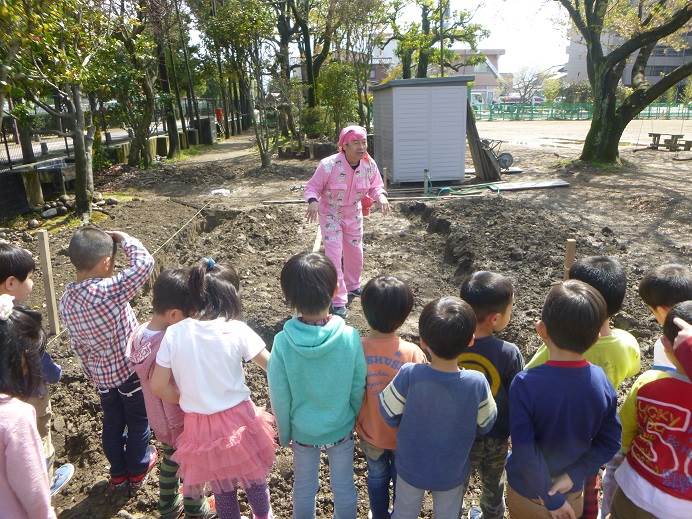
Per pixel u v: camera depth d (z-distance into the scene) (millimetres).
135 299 5855
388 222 9203
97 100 15820
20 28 7207
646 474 2109
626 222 8508
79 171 9734
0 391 1892
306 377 2488
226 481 2529
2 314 1928
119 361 3027
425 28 25188
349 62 22844
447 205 9289
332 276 2535
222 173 15062
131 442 3189
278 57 20219
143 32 16547
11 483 1803
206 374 2467
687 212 8953
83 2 9570
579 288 2145
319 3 24000
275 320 5164
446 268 6996
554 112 51812
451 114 12812
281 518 3143
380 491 2760
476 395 2268
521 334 4766
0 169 11211
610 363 2562
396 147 12953
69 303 2918
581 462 2160
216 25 15195
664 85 14031
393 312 2541
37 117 14109
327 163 5320
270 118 26375
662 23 14375
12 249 2840
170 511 3016
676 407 2018
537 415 2123
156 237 7855
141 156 16547
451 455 2322
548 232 7539
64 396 4102
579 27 15227
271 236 8602
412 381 2312
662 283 2537
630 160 16000
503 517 2838
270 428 2697
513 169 14555
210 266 2727
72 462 3637
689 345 1879
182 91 32781
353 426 2670
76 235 2959
